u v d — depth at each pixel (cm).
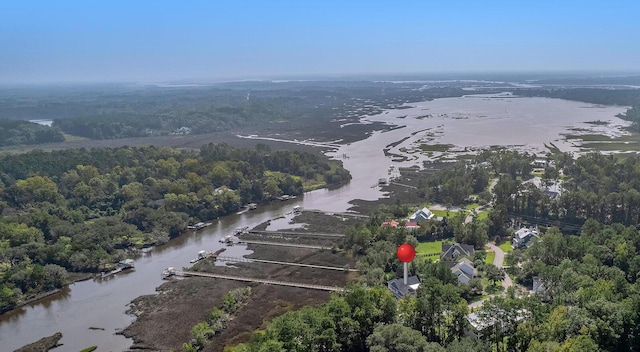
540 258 15638
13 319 14638
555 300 11988
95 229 19800
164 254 19550
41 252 17862
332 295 13588
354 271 16950
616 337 9900
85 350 12825
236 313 14438
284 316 11856
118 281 17062
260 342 10750
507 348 10388
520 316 10694
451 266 15688
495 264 16550
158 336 13388
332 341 10681
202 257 18888
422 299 11531
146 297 15750
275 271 17338
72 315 14762
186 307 14975
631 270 13938
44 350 12875
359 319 11319
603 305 10219
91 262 17900
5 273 16162
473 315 12056
